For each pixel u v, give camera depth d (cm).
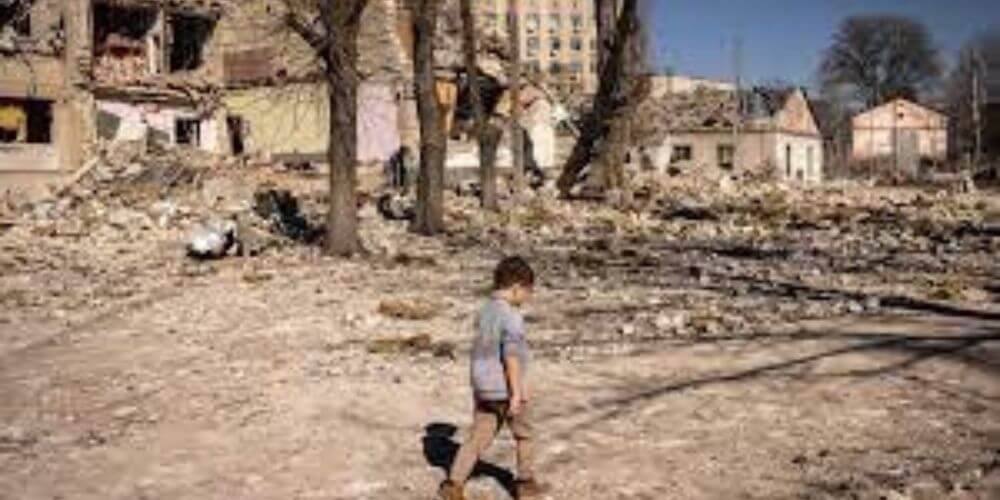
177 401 1022
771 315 1348
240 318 1495
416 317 1433
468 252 2292
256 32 4912
